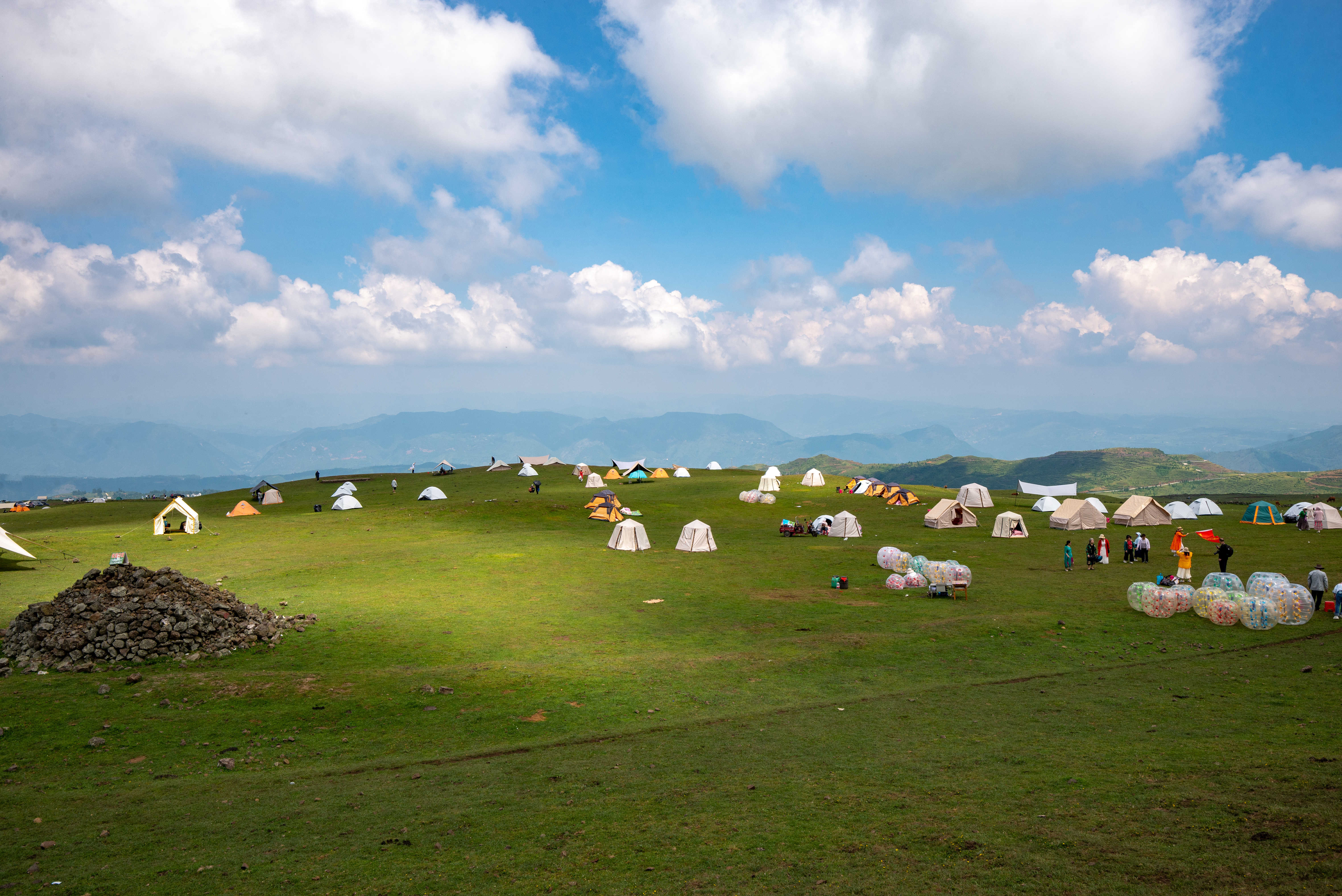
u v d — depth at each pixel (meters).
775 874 13.04
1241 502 152.50
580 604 46.34
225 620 36.75
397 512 96.12
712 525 87.88
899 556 57.62
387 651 35.88
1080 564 59.94
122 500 142.25
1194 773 17.08
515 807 17.19
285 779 20.28
